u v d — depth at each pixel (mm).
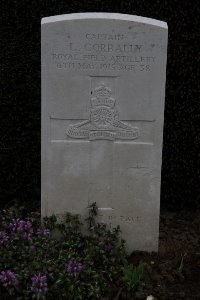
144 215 4641
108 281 4312
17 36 5352
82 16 4230
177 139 5598
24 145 5641
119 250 4504
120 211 4633
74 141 4465
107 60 4277
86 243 4512
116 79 4320
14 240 4355
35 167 5711
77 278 4133
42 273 4074
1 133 5617
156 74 4305
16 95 5500
